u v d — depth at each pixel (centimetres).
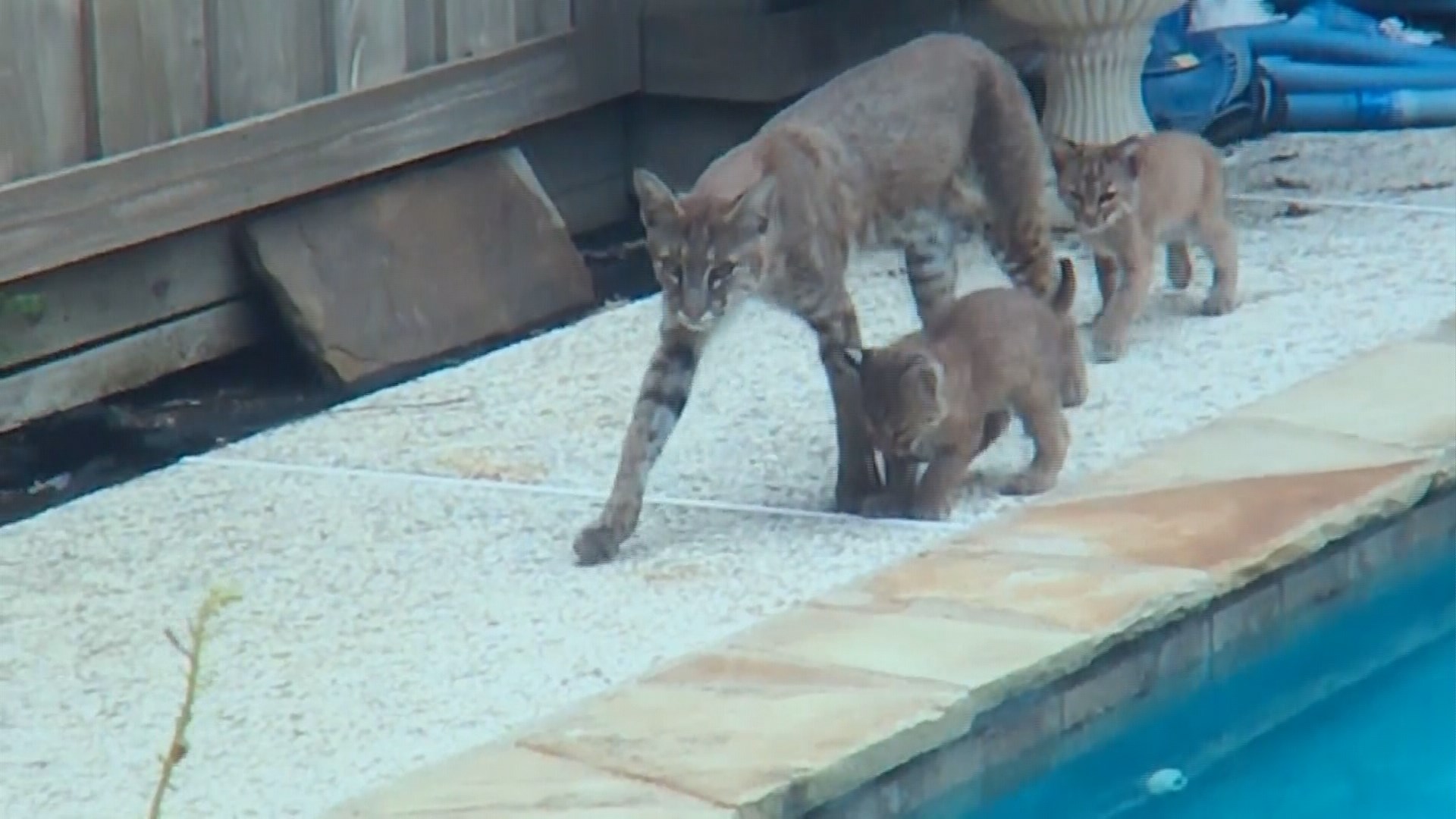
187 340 1122
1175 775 804
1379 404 970
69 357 1076
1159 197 1059
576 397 1056
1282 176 1356
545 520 916
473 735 730
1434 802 795
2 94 1020
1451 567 925
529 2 1245
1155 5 1238
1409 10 1627
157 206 1076
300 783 705
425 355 1155
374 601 841
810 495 930
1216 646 822
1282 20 1556
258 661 794
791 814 680
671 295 859
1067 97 1266
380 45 1171
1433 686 871
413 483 961
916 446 880
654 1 1303
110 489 968
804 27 1291
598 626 810
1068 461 938
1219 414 977
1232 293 1107
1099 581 809
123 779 714
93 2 1050
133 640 816
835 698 728
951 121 969
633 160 1342
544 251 1218
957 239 1017
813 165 898
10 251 1020
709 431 1005
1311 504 865
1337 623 872
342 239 1152
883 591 815
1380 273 1160
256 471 981
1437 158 1382
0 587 868
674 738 710
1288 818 782
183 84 1090
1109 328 1056
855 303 1162
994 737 745
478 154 1225
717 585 841
